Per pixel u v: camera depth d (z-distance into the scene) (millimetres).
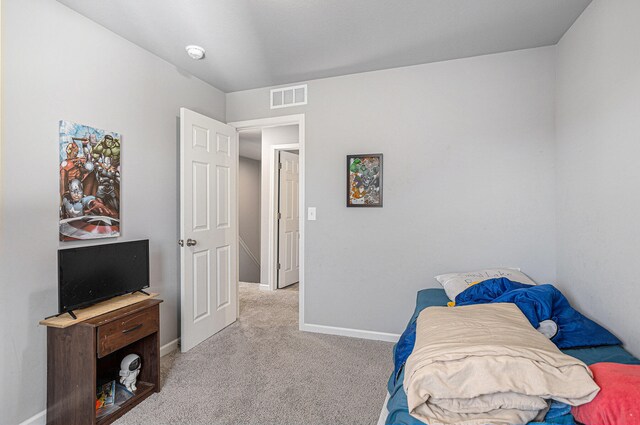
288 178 5109
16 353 1730
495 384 1026
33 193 1802
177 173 2873
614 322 1702
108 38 2242
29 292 1786
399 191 2879
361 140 2988
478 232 2676
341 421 1845
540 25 2201
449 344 1183
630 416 894
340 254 3072
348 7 2010
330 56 2660
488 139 2641
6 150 1685
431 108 2783
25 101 1763
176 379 2297
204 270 2939
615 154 1682
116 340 1849
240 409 1953
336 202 3076
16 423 1728
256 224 7668
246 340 2967
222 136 3195
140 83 2494
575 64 2143
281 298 4348
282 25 2209
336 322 3104
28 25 1775
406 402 1180
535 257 2537
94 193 2131
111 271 2023
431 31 2287
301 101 3186
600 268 1835
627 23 1573
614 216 1694
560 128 2385
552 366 1055
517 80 2564
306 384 2229
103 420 1787
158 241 2674
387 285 2936
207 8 2014
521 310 1618
